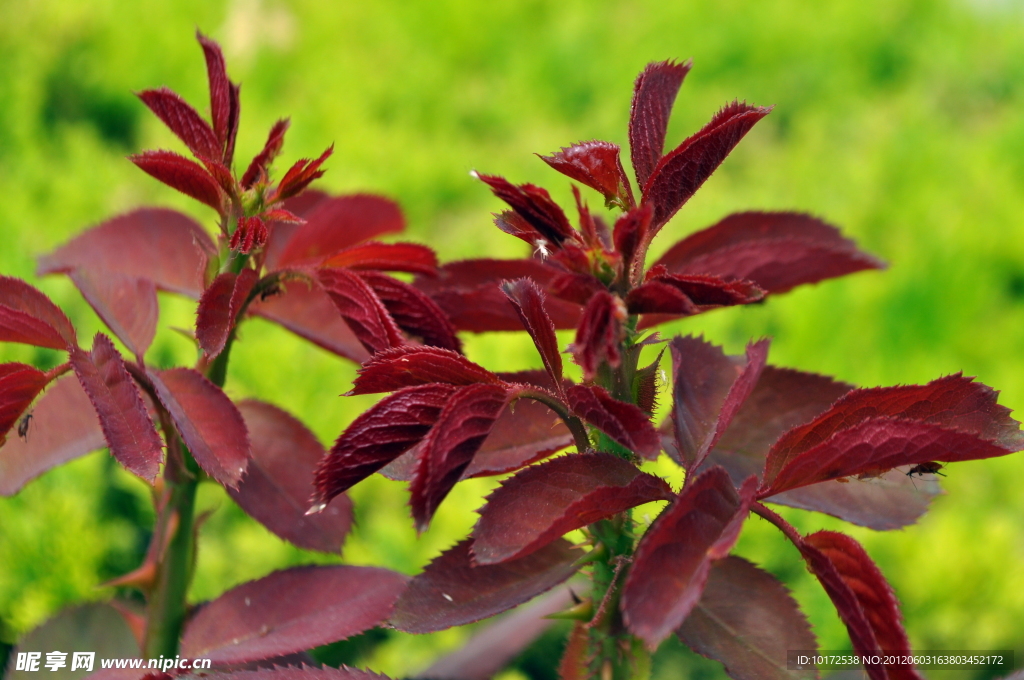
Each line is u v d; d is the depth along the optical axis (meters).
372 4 2.04
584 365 0.47
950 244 1.39
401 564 0.80
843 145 1.81
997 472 1.09
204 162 0.52
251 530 0.81
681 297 0.48
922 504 0.52
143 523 0.84
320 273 0.53
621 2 2.24
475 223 1.46
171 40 1.65
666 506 0.48
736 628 0.50
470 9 2.04
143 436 0.50
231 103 0.53
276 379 0.86
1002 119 1.92
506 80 1.93
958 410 0.49
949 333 1.30
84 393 0.55
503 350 1.01
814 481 0.49
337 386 0.91
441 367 0.49
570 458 0.49
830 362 1.19
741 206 1.48
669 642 0.77
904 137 1.74
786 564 0.81
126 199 1.21
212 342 0.51
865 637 0.48
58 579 0.73
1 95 1.30
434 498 0.48
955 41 2.16
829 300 1.24
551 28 2.07
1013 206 1.53
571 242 0.49
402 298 0.53
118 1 1.67
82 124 1.50
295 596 0.54
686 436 0.50
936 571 0.86
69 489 0.79
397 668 0.75
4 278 0.52
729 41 2.04
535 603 0.63
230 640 0.54
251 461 0.55
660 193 0.49
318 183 1.31
